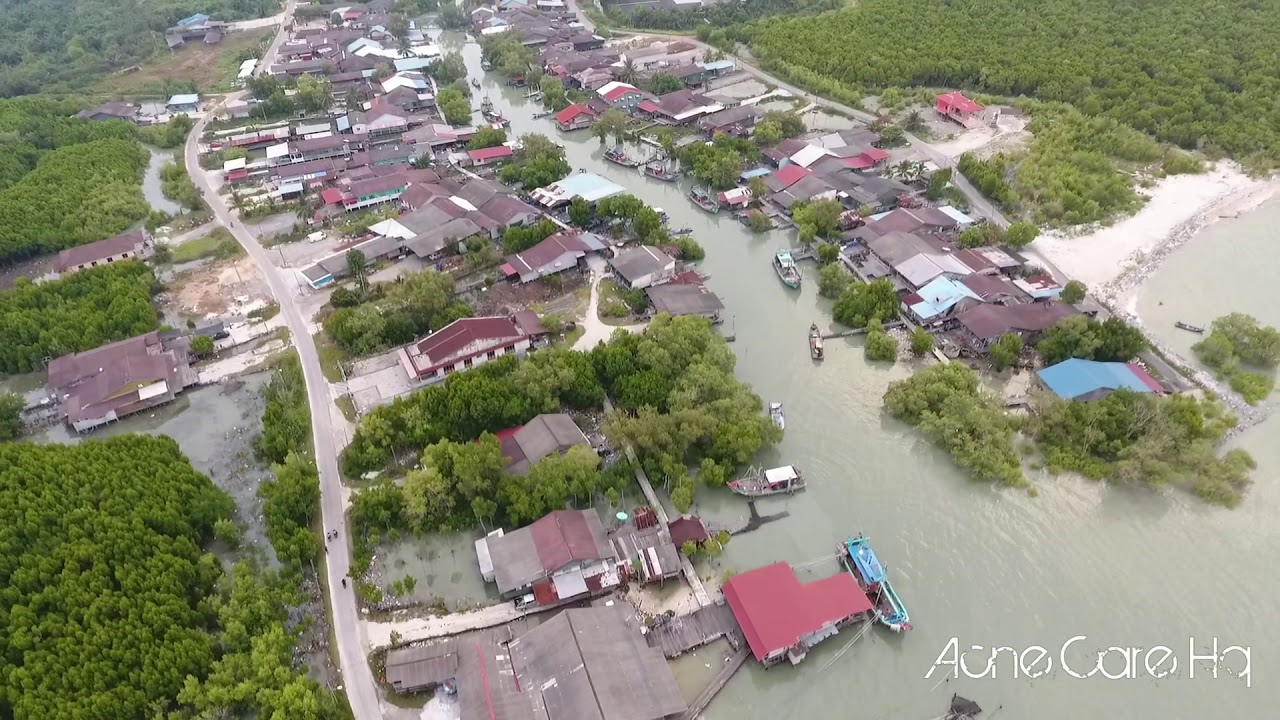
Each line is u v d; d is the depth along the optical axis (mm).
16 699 66750
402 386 110500
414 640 77812
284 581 81375
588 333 121188
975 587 82500
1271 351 109688
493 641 75438
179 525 85188
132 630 72125
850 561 84250
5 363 117062
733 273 138375
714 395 102188
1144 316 122125
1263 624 77750
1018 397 105688
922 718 71188
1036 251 138625
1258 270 133250
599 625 74812
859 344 119312
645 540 86062
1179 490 92312
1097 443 95938
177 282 138625
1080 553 85625
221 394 113250
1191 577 82562
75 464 90312
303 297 132625
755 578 79750
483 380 102562
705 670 75812
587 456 90938
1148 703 71500
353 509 91125
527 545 83938
